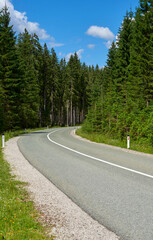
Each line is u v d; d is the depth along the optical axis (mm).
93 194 5262
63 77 70188
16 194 5359
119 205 4566
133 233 3453
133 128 17594
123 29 26562
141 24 21109
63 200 4965
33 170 7812
